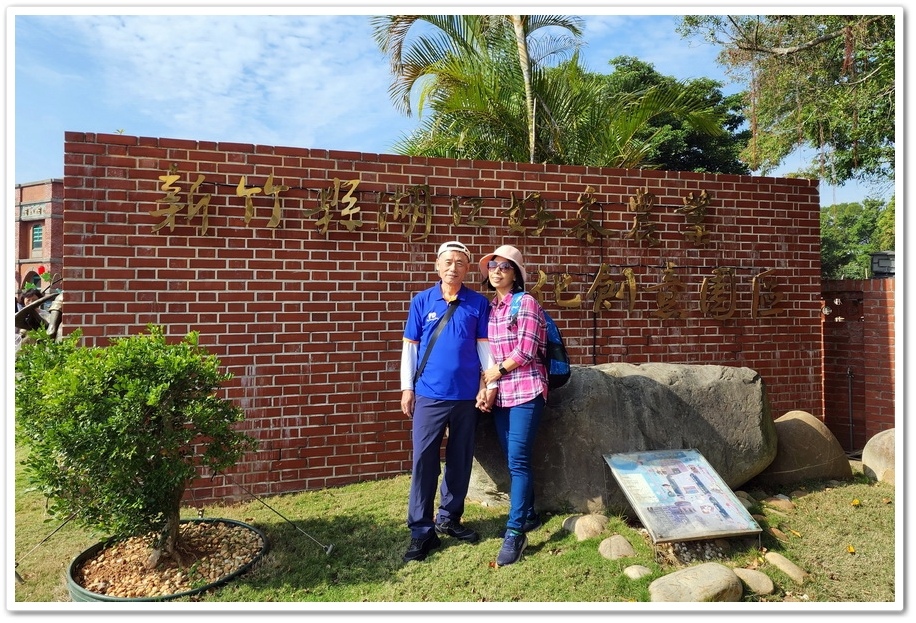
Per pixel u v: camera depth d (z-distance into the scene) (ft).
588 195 18.48
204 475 15.05
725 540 11.94
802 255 20.98
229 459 11.65
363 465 16.47
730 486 14.12
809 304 21.01
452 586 10.73
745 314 20.31
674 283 19.39
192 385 11.19
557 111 25.52
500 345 12.19
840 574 11.12
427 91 24.47
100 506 10.48
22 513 14.46
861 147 32.91
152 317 14.74
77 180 14.25
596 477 13.24
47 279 21.27
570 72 26.03
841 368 21.75
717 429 14.10
